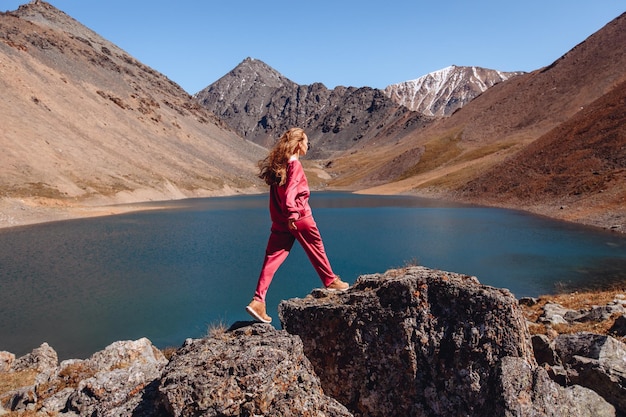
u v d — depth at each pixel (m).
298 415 4.43
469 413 5.23
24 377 11.48
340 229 52.22
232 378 4.42
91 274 31.41
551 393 5.08
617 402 6.42
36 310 23.34
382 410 5.69
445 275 5.97
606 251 34.84
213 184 161.00
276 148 5.15
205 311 22.84
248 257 37.28
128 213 82.44
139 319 21.78
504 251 36.31
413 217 65.06
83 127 148.12
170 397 4.33
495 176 91.19
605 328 10.92
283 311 6.54
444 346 5.57
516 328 5.38
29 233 54.56
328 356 6.07
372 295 5.95
